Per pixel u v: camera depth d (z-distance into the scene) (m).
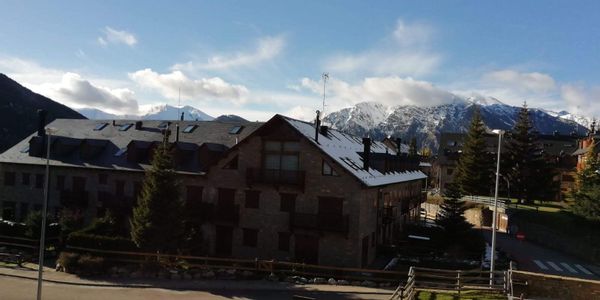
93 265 29.05
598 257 38.53
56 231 34.34
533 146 67.62
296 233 33.22
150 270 29.42
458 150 95.81
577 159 82.88
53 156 44.00
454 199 42.25
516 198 70.50
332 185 32.31
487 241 48.91
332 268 28.73
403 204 48.12
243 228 34.94
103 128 48.75
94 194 41.38
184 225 32.84
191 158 39.69
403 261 36.00
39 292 21.44
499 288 22.89
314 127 37.44
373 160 39.41
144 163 40.41
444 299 21.67
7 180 45.41
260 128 34.22
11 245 33.19
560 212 53.47
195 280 28.95
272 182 33.34
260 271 30.20
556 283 21.11
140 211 30.70
